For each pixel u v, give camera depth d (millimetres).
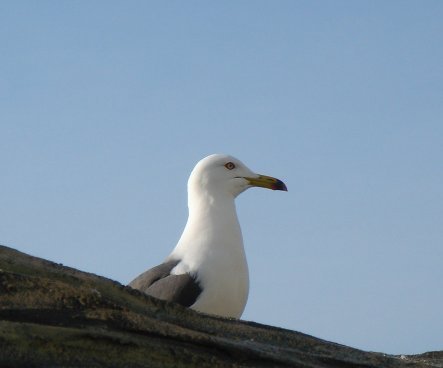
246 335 13141
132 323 11898
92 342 11312
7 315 11656
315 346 13391
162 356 11555
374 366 13250
